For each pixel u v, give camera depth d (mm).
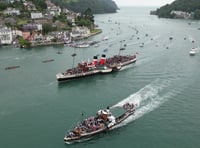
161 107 141750
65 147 111000
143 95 157500
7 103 150125
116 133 120562
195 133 119125
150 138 116312
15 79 191000
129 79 189125
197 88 167000
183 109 139625
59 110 141375
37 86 177875
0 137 116938
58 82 186250
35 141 114125
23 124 127312
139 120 129750
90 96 160375
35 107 145375
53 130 122062
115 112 131750
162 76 192375
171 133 119375
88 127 119125
